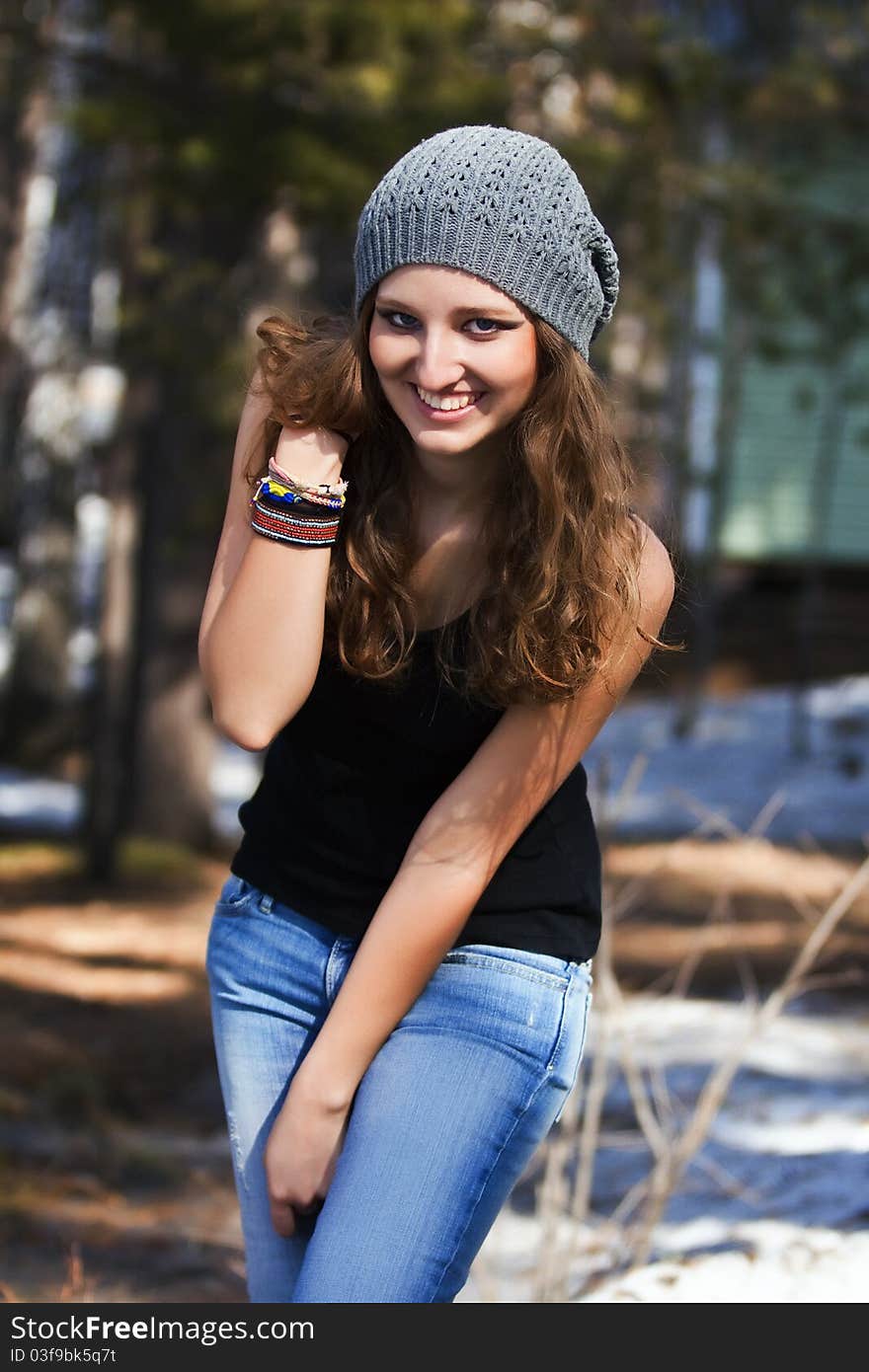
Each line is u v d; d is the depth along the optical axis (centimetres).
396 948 238
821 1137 561
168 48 965
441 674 239
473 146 231
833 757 1539
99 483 1870
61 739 1920
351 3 916
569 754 241
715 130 1313
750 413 1917
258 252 1248
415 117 956
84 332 1783
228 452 1288
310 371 243
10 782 1812
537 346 237
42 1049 768
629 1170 546
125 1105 697
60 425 1834
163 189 1006
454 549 242
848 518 1916
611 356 1270
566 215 233
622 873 1133
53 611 1956
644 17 1130
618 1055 669
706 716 1717
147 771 1394
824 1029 745
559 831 251
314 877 252
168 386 1168
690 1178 527
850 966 868
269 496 240
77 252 1744
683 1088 633
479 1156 237
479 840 237
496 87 987
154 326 1071
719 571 1927
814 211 1239
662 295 1224
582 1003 251
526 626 231
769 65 1258
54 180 1513
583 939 250
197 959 1027
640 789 1462
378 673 238
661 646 248
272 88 957
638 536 244
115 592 1419
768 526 1930
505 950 244
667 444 1420
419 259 230
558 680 233
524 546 236
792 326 1833
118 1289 465
